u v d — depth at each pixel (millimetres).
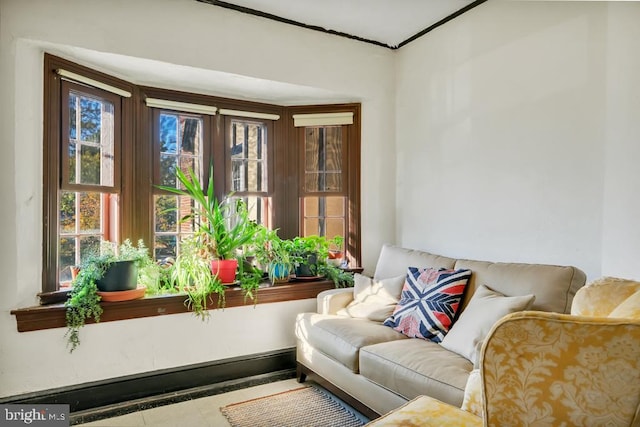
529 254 2520
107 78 2854
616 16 2080
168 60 2721
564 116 2332
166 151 3209
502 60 2695
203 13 2842
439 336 2262
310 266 3275
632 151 2000
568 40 2318
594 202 2184
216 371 2910
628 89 2023
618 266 2053
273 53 3100
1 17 2250
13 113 2287
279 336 3152
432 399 1532
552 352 953
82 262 2680
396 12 3021
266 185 3621
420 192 3385
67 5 2418
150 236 3115
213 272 2961
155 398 2664
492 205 2756
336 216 3721
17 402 2297
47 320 2369
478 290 2246
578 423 943
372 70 3549
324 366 2582
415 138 3439
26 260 2354
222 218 3021
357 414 2432
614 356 914
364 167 3578
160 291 2816
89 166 2750
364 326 2506
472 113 2910
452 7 2945
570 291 1992
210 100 3355
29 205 2371
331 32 3328
